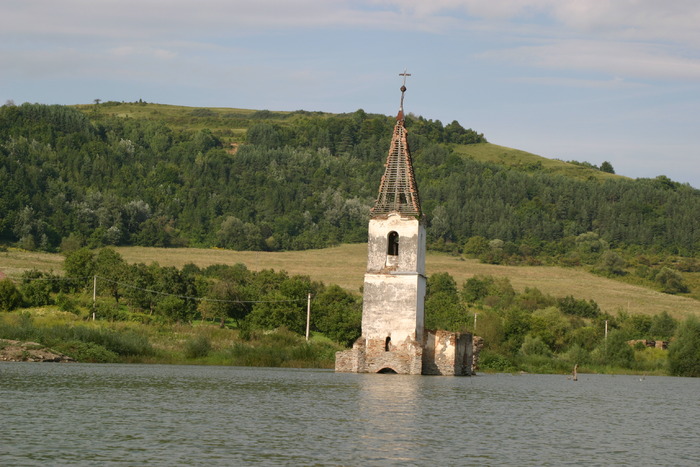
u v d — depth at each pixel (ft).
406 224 354.54
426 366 368.68
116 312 513.45
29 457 151.53
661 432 213.25
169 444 166.50
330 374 349.82
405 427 196.85
